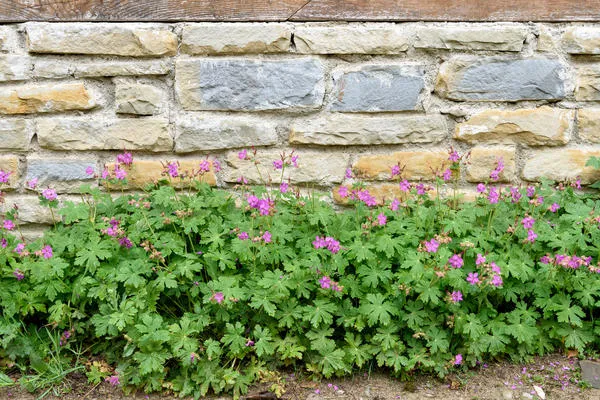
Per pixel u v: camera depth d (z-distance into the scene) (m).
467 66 3.58
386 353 2.98
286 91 3.59
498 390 2.98
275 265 3.23
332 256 3.11
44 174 3.66
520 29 3.53
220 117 3.63
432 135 3.68
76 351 3.15
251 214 3.36
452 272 2.98
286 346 3.02
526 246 3.29
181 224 3.25
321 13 3.52
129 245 3.17
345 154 3.71
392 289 3.03
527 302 3.31
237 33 3.53
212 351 2.90
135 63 3.54
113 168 3.67
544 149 3.70
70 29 3.49
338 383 3.02
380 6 3.53
